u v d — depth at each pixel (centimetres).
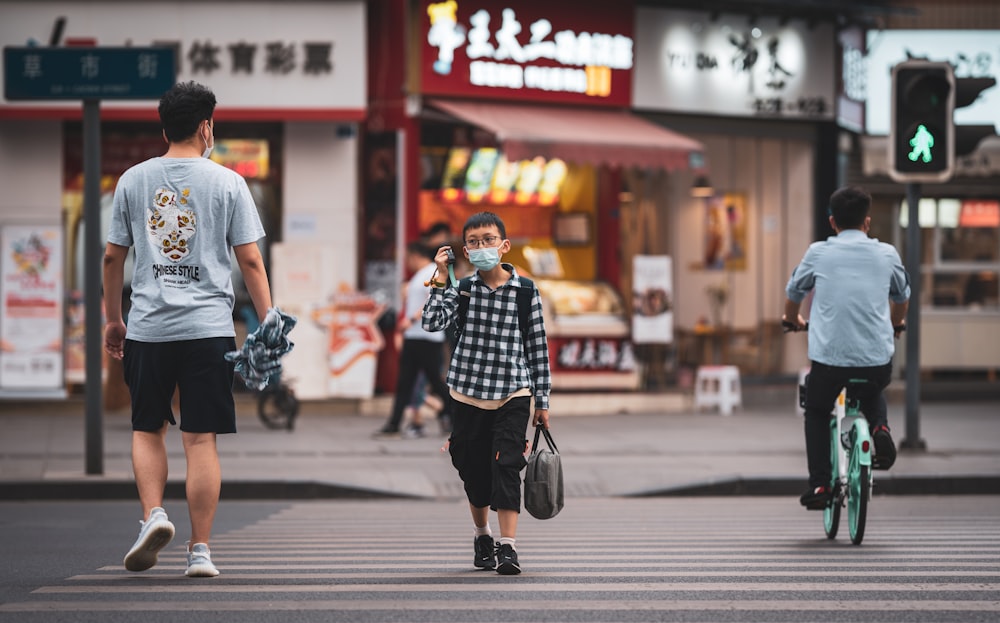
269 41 3164
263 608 949
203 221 1089
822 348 1447
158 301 1077
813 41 3828
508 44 3359
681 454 2517
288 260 3222
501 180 3456
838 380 1444
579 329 3419
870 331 1438
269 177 3247
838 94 3872
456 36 3297
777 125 3825
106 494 2095
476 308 1195
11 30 3161
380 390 3312
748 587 1059
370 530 1645
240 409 3228
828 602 987
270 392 2852
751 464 2383
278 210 3247
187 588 1039
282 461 2367
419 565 1221
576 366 3447
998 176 4006
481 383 1190
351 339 3222
